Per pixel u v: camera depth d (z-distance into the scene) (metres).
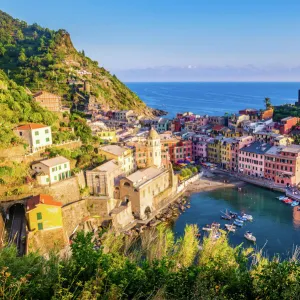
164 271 28.34
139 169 146.00
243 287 27.78
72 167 121.81
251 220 119.50
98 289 26.23
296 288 25.98
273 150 163.75
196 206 134.88
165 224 115.75
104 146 141.12
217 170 184.00
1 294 24.20
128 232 106.38
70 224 104.19
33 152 112.19
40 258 31.92
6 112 119.38
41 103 173.38
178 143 195.00
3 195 96.44
